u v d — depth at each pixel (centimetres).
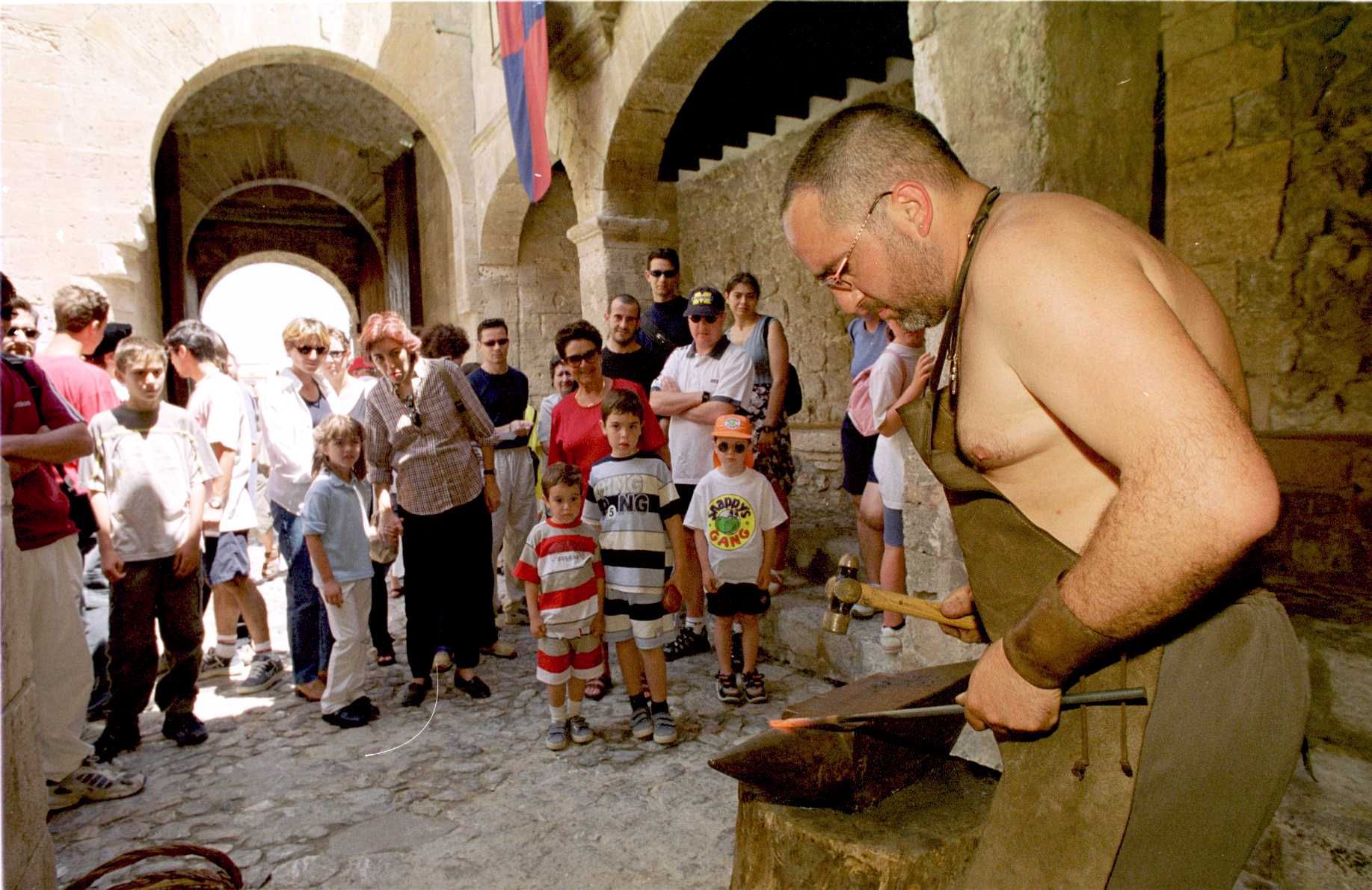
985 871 105
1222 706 95
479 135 879
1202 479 75
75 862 235
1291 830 175
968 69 259
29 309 328
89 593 356
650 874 221
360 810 261
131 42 720
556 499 297
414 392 348
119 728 301
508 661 406
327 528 327
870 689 151
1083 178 254
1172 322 83
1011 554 104
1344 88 274
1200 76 309
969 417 103
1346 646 214
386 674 396
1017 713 98
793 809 133
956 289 106
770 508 329
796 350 679
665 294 443
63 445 238
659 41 505
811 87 552
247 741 319
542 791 269
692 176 788
